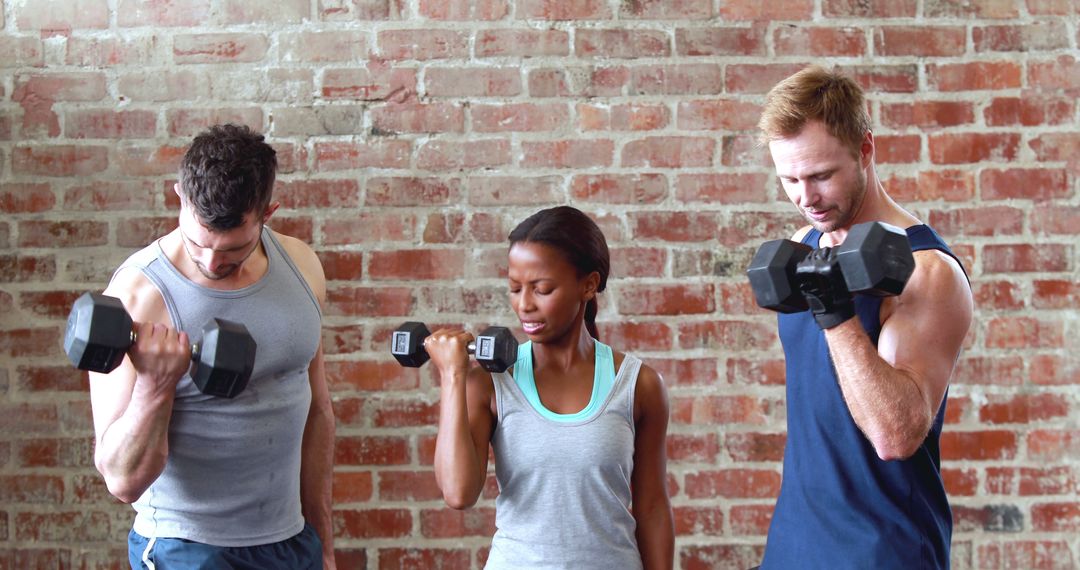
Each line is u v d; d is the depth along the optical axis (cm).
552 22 240
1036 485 239
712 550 240
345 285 239
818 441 148
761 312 240
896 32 240
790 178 143
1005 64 240
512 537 155
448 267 239
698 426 240
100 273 236
